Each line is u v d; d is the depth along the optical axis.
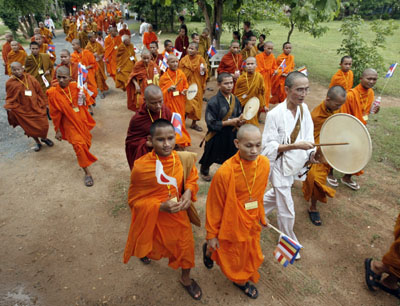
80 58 8.66
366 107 5.21
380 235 4.28
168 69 6.68
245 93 6.40
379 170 5.92
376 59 11.23
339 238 4.22
